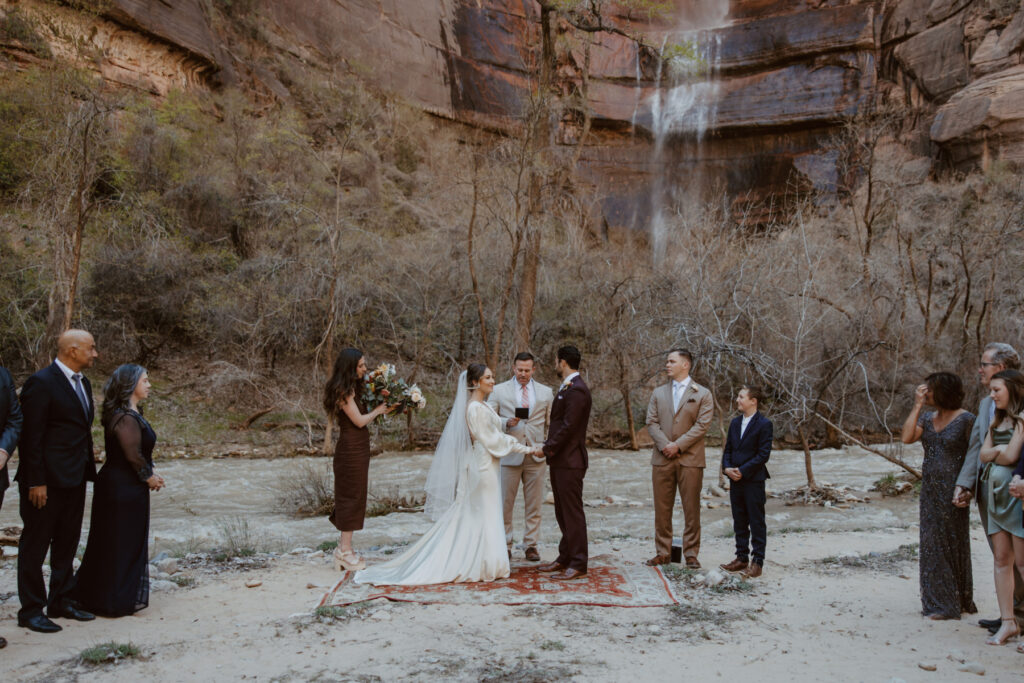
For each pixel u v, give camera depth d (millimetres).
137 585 5137
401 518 9898
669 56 20719
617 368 18562
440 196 21062
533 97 17594
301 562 6789
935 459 5250
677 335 14805
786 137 36188
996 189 20625
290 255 19750
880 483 12539
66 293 14414
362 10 31125
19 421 4641
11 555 7129
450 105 33500
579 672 4062
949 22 31609
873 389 18250
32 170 15438
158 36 22984
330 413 6445
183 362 20609
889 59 34312
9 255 16156
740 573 6344
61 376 4855
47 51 18672
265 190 20781
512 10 37688
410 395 6379
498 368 17859
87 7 20234
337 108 25281
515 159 17281
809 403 13586
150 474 5266
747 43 37438
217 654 4328
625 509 10922
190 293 19781
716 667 4164
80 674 3998
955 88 30812
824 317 16906
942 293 20234
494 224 18828
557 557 6738
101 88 16531
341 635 4672
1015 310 18203
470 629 4797
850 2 35844
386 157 26719
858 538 8227
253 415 18078
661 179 37906
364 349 21172
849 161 26156
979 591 5938
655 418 6590
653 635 4738
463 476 6141
